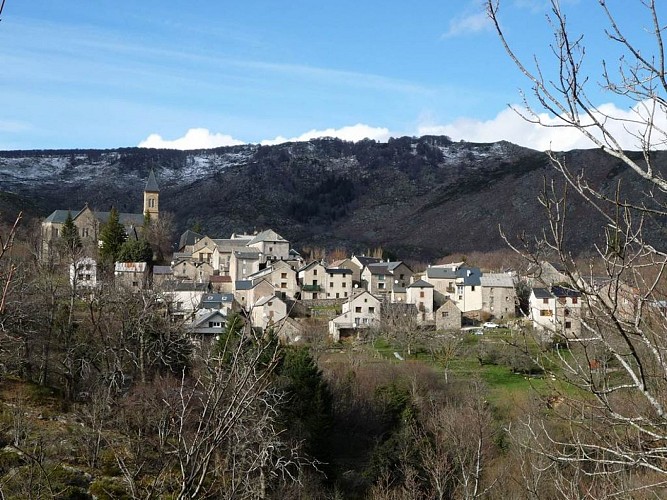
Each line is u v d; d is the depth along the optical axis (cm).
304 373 3509
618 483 1054
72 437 2934
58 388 3812
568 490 1070
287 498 2270
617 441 816
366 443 3834
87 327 4275
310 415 3434
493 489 2339
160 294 4956
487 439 2998
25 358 3841
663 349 661
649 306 727
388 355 5491
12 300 3384
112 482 2620
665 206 618
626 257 625
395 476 3262
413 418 3806
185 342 4031
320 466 3353
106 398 2964
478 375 4550
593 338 657
